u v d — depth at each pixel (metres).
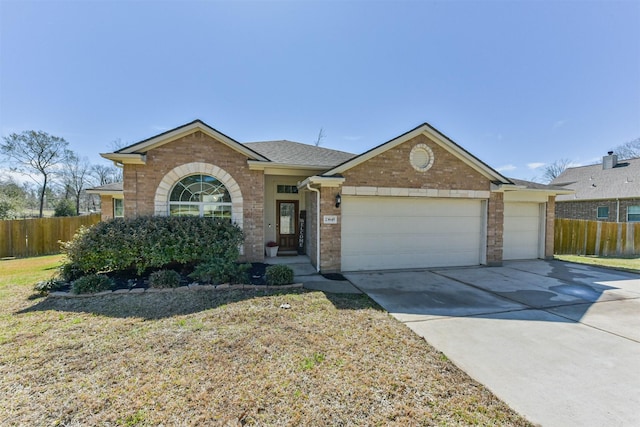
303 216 12.80
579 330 4.84
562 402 2.98
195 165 9.78
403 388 3.16
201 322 4.94
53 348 4.00
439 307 5.93
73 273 7.30
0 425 2.57
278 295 6.53
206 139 9.88
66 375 3.35
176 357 3.77
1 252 12.94
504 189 10.45
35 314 5.28
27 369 3.47
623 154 31.97
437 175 9.93
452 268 10.04
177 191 9.83
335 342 4.24
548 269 10.05
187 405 2.85
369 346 4.13
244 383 3.21
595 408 2.89
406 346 4.16
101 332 4.53
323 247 9.01
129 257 7.31
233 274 7.40
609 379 3.41
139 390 3.07
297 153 12.95
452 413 2.79
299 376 3.35
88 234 7.34
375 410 2.81
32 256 13.45
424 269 9.82
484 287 7.55
